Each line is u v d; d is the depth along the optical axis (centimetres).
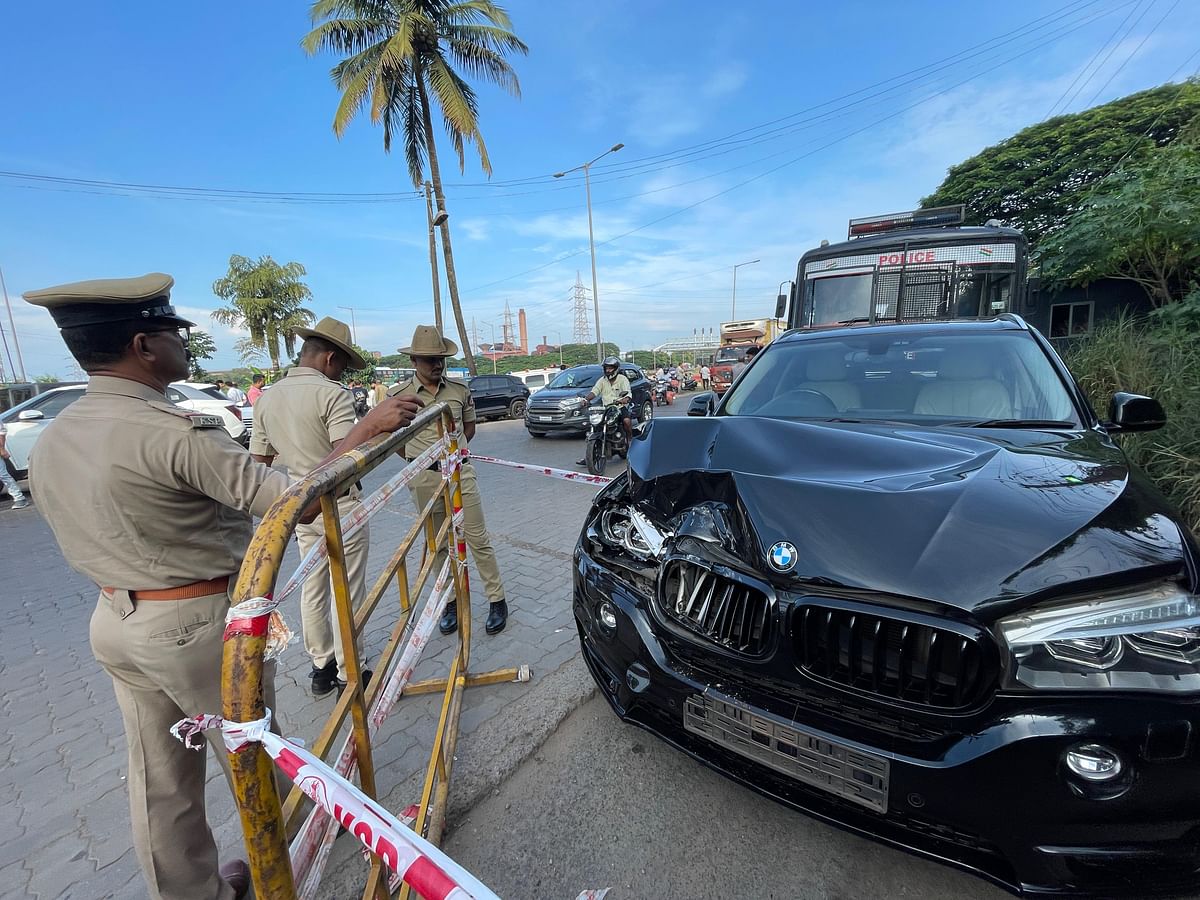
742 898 176
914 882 178
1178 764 124
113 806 226
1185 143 739
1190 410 421
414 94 1769
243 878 184
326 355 285
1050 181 2020
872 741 147
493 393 1805
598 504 266
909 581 145
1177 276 746
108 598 140
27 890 188
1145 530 150
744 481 192
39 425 830
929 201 2442
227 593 151
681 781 227
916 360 295
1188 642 130
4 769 250
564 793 224
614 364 884
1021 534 149
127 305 136
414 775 232
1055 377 260
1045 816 130
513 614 373
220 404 1123
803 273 874
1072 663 133
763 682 167
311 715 278
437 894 88
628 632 204
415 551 515
